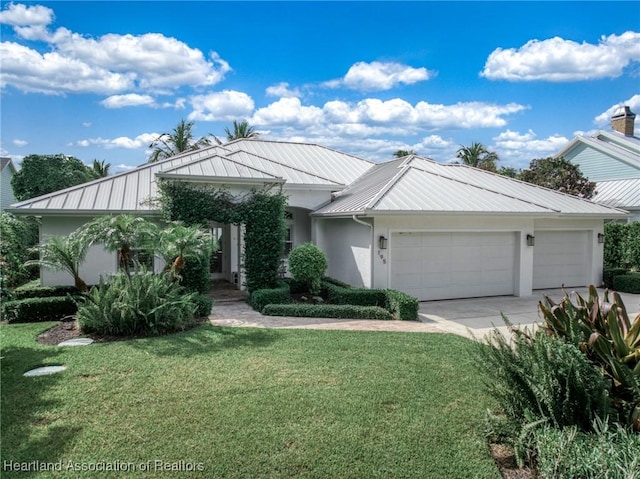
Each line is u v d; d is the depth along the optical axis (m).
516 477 4.52
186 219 13.97
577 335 5.26
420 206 14.34
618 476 3.89
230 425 5.45
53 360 8.02
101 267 16.00
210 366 7.65
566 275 18.62
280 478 4.40
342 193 19.27
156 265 16.23
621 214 17.80
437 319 12.48
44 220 15.57
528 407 5.07
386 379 7.07
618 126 32.41
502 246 16.34
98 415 5.74
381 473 4.50
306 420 5.60
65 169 26.94
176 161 20.75
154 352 8.54
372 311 12.42
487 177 20.02
